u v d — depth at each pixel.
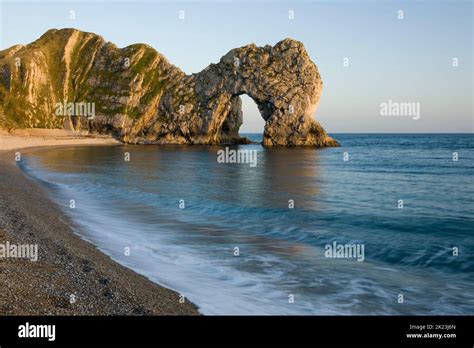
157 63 186.25
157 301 12.76
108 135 172.25
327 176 57.66
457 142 182.00
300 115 145.12
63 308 11.26
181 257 18.55
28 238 18.22
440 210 30.77
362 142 199.88
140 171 60.56
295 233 23.69
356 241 21.89
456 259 18.58
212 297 13.84
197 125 161.38
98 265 15.66
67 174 53.25
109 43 198.12
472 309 13.30
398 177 55.44
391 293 14.62
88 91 185.12
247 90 152.75
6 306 10.76
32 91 169.88
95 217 27.02
